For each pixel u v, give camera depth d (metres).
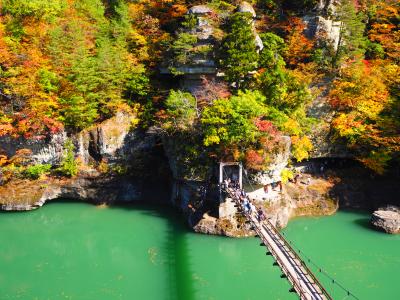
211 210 33.94
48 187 39.25
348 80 40.72
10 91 38.97
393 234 33.38
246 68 37.69
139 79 41.59
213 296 25.36
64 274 28.39
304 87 38.56
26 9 44.44
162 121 39.72
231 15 40.75
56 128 38.97
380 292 25.38
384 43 45.47
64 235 34.09
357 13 48.31
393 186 39.12
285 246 23.83
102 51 40.75
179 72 40.22
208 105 37.06
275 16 48.66
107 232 34.44
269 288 26.30
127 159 40.97
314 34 45.75
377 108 39.31
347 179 40.31
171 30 46.91
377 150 39.19
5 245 32.69
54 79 39.69
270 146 33.41
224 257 30.12
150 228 34.78
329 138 40.34
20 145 39.34
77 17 47.12
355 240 32.56
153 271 28.50
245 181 34.03
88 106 39.53
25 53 40.03
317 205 37.59
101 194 39.94
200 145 34.47
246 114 32.97
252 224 25.92
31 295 25.66
